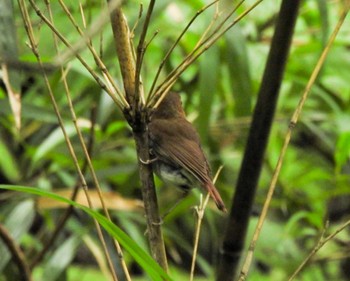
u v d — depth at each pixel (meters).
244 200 7.79
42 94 11.44
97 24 4.69
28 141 12.09
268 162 12.43
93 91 10.51
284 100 12.33
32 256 11.53
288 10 7.50
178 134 8.80
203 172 8.49
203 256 12.95
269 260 11.68
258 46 11.84
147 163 6.45
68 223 10.69
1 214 10.55
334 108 11.23
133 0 10.53
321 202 12.60
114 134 11.33
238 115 9.84
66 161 11.02
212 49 9.60
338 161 11.38
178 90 11.62
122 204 10.08
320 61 6.66
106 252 6.27
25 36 9.57
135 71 6.16
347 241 12.61
